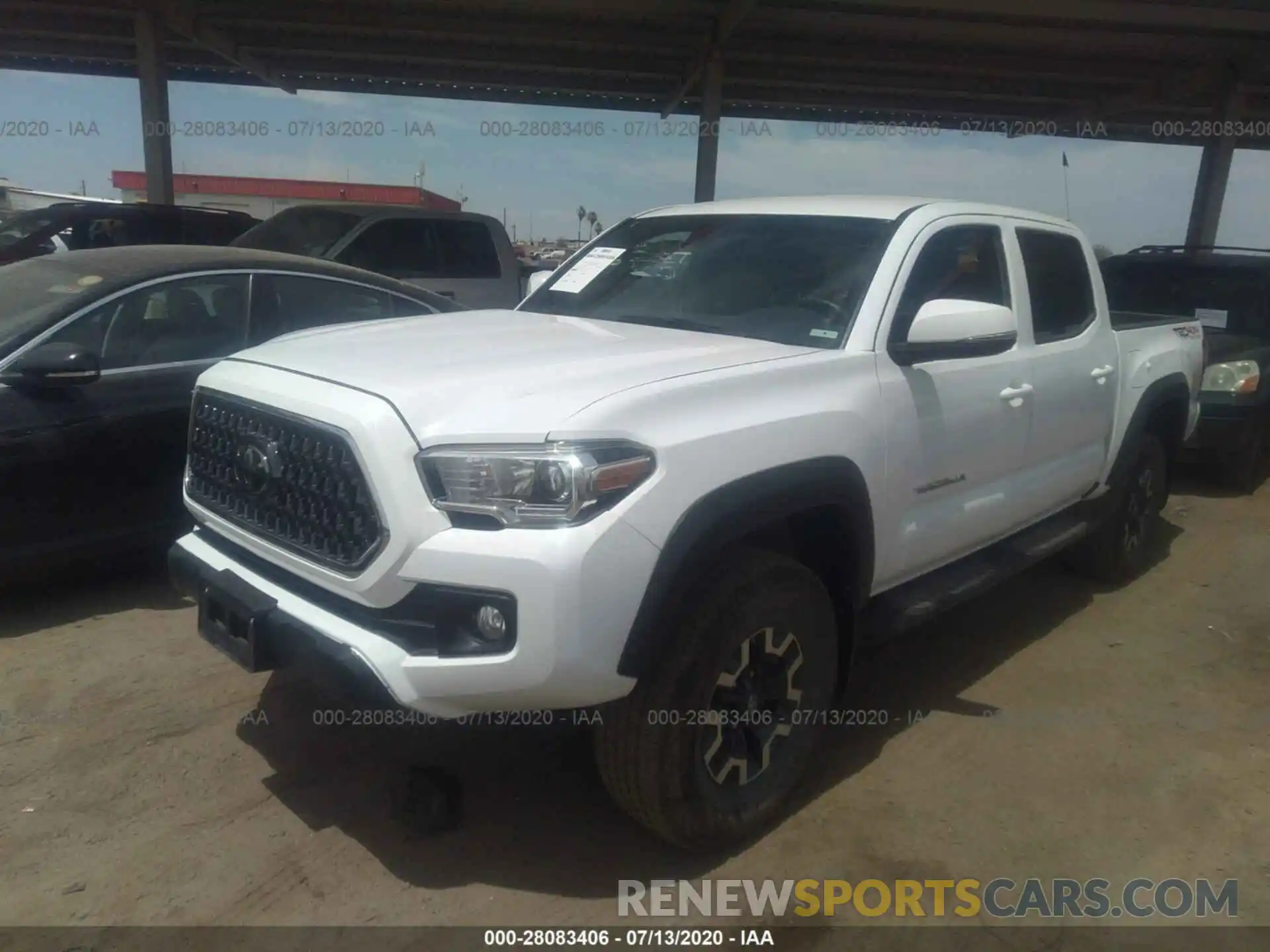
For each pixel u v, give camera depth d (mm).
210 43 14906
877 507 3332
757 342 3438
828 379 3193
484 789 3393
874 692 4262
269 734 3662
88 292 4594
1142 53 14961
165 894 2812
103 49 17109
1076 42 14391
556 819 3244
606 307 4102
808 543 3314
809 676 3197
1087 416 4762
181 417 4738
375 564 2566
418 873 2951
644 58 15906
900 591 3793
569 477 2461
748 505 2797
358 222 9898
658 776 2793
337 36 15266
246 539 3021
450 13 13984
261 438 2939
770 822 3254
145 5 14477
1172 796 3525
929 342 3363
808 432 3004
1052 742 3877
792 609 3037
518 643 2453
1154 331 5578
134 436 4570
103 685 3957
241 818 3168
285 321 5359
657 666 2730
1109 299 8688
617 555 2498
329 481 2713
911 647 4742
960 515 3869
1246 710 4203
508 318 3982
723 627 2809
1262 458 8234
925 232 3752
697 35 14727
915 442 3486
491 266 10570
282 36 15273
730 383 2906
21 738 3562
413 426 2576
